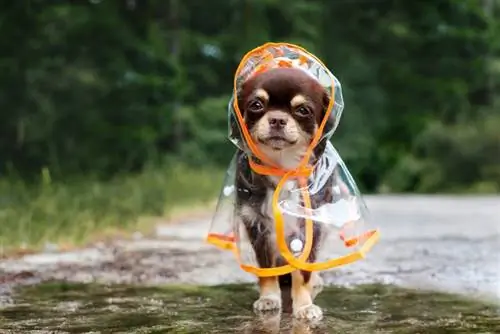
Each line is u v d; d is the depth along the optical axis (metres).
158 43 5.62
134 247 1.98
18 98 4.80
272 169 1.31
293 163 1.30
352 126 7.29
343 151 7.13
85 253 1.88
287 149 1.29
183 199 3.52
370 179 7.43
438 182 7.02
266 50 1.35
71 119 5.01
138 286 1.50
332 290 1.45
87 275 1.60
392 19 7.45
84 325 1.21
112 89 5.19
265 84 1.29
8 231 1.99
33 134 4.77
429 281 1.53
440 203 4.13
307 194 1.29
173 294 1.43
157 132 5.58
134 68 5.45
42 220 2.16
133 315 1.27
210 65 6.84
